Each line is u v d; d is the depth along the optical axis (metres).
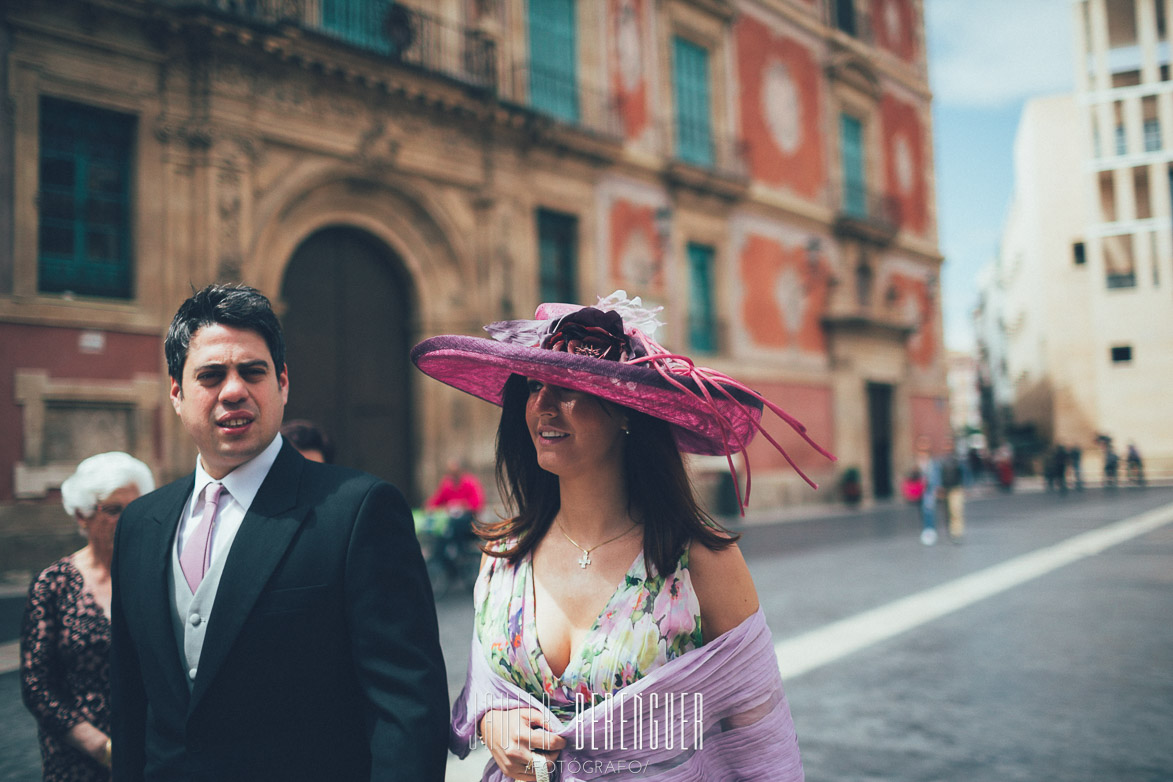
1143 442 33.59
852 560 10.22
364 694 1.40
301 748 1.37
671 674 1.37
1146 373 33.69
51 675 1.98
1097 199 34.94
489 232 13.52
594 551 1.50
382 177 12.17
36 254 9.26
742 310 18.75
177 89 10.26
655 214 16.88
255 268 10.77
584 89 15.58
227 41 10.36
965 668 5.14
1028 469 39.06
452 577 8.44
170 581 1.44
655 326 1.56
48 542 9.14
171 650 1.40
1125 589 7.86
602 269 15.62
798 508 19.34
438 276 13.19
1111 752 3.68
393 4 12.46
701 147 18.22
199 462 1.51
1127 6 34.94
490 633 1.53
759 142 19.58
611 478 1.51
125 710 1.47
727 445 1.55
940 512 18.73
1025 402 46.81
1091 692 4.60
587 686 1.41
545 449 1.44
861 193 23.23
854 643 5.81
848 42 22.58
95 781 1.92
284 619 1.37
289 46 10.78
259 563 1.39
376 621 1.39
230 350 1.43
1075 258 37.31
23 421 9.10
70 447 9.43
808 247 20.70
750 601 1.48
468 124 13.19
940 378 26.36
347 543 1.42
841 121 22.64
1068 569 9.20
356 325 12.54
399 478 12.82
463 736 1.55
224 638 1.35
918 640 5.89
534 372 1.39
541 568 1.53
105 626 2.00
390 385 12.89
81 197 9.79
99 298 9.84
